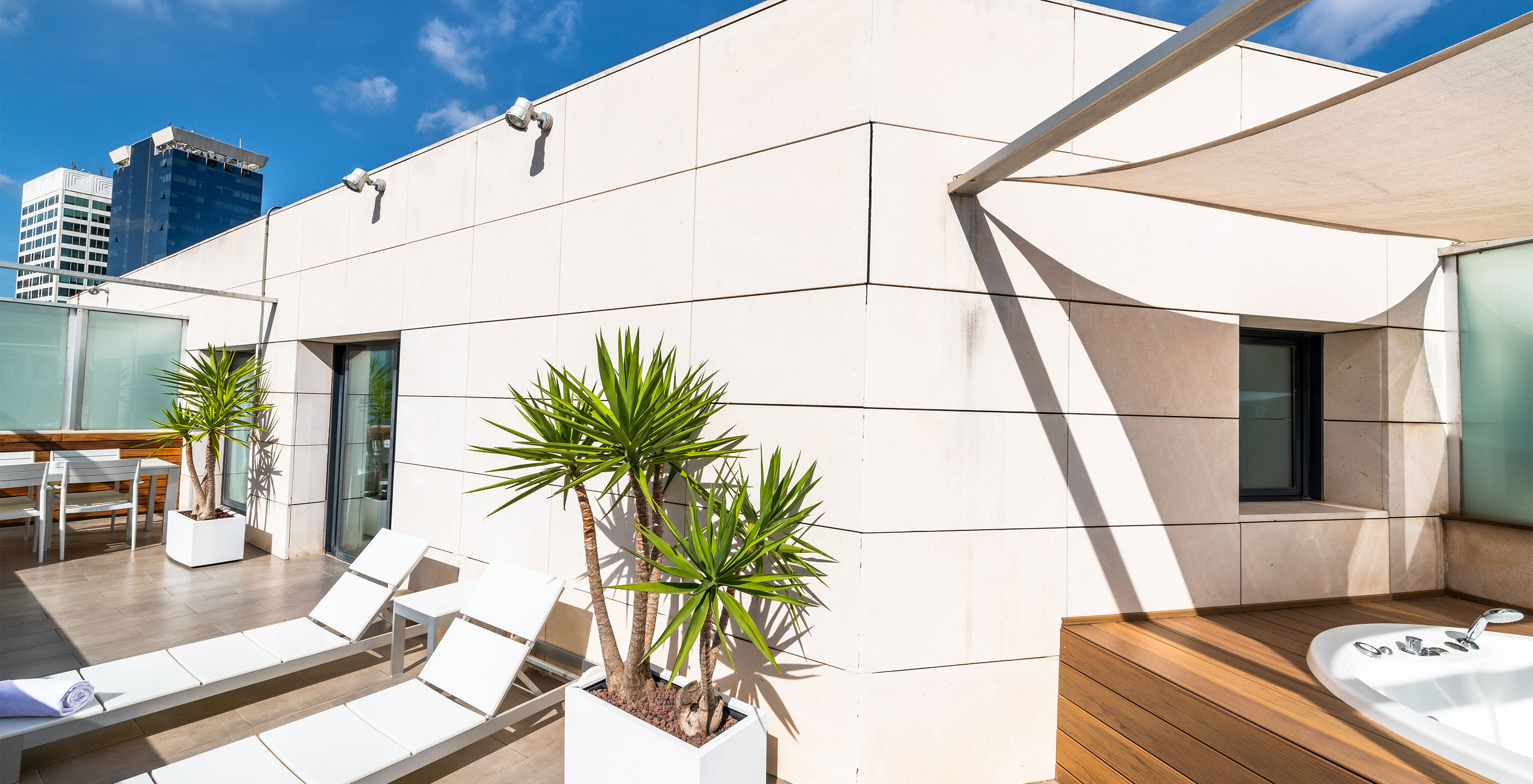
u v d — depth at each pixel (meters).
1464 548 3.48
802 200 2.86
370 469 5.76
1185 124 3.18
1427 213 2.80
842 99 2.77
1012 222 2.88
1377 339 3.56
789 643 2.79
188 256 8.15
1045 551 2.88
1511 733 2.45
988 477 2.80
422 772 2.74
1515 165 2.23
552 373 3.33
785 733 2.78
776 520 2.52
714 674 2.96
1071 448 2.93
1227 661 2.51
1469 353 3.55
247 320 6.86
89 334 7.69
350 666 3.79
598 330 3.60
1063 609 2.90
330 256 5.63
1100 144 3.06
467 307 4.36
